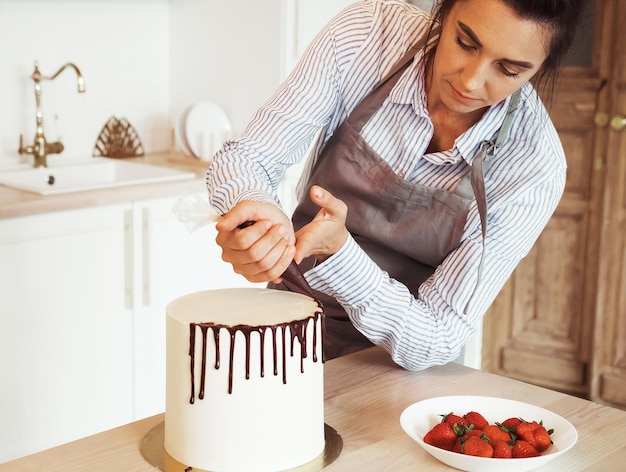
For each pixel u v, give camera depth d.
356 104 1.55
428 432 1.25
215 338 1.13
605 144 3.46
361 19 1.52
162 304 2.78
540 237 3.64
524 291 3.70
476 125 1.42
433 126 1.47
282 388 1.15
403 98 1.47
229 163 1.46
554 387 3.71
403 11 1.53
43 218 2.44
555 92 3.50
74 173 3.01
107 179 3.11
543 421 1.29
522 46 1.19
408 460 1.21
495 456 1.16
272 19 3.02
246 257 1.21
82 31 3.08
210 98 3.26
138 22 3.24
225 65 3.19
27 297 2.45
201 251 2.86
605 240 3.45
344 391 1.42
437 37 1.43
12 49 2.90
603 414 1.38
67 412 2.60
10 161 2.96
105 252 2.60
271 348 1.14
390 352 1.46
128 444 1.24
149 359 2.79
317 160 1.63
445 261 1.45
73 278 2.54
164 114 3.39
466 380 1.49
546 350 3.70
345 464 1.19
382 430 1.29
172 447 1.20
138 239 2.67
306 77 1.50
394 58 1.50
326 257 1.34
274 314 1.18
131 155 3.29
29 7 2.92
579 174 3.53
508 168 1.43
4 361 2.43
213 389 1.14
